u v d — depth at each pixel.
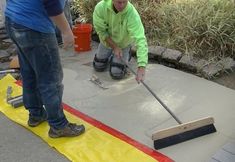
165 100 3.29
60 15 2.29
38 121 2.95
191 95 3.36
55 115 2.70
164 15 4.46
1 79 3.72
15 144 2.78
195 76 3.72
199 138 2.74
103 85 3.61
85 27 4.38
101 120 3.03
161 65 4.00
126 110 3.16
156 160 2.51
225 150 2.52
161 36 4.41
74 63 4.14
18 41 2.46
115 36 3.59
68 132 2.78
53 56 2.50
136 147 2.66
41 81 2.58
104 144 2.71
